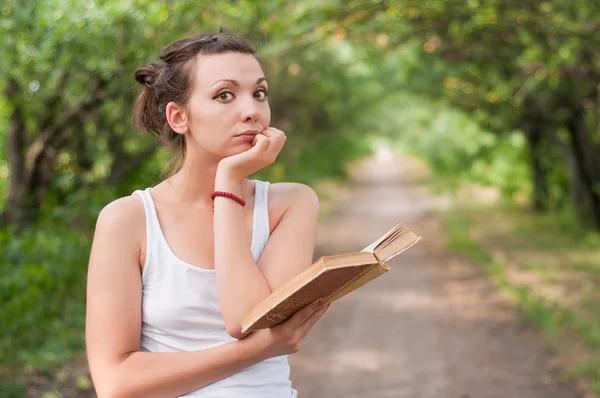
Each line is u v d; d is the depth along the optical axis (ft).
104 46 24.85
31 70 26.89
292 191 6.85
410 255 51.83
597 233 58.80
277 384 6.50
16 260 25.88
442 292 39.47
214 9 26.68
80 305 26.63
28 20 23.99
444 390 23.57
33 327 23.21
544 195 73.97
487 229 64.18
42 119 32.27
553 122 59.26
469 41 37.55
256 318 5.66
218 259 6.13
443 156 135.85
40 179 33.27
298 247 6.61
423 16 33.83
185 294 6.28
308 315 5.87
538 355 27.17
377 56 41.11
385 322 32.99
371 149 228.84
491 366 26.07
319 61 57.11
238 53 6.46
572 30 31.96
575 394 22.86
